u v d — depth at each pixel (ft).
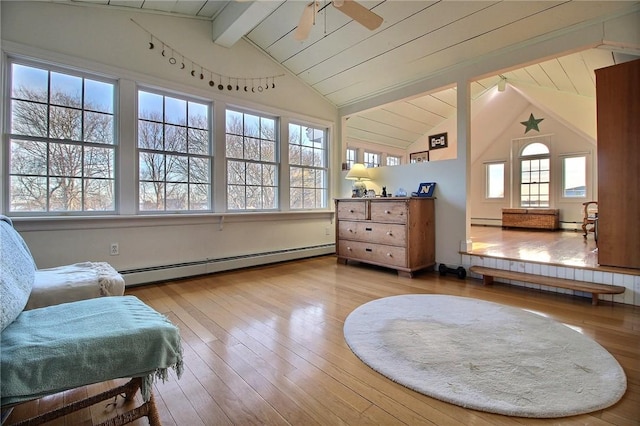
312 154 16.39
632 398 4.58
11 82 8.73
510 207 24.81
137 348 3.74
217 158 12.62
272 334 6.96
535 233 20.54
